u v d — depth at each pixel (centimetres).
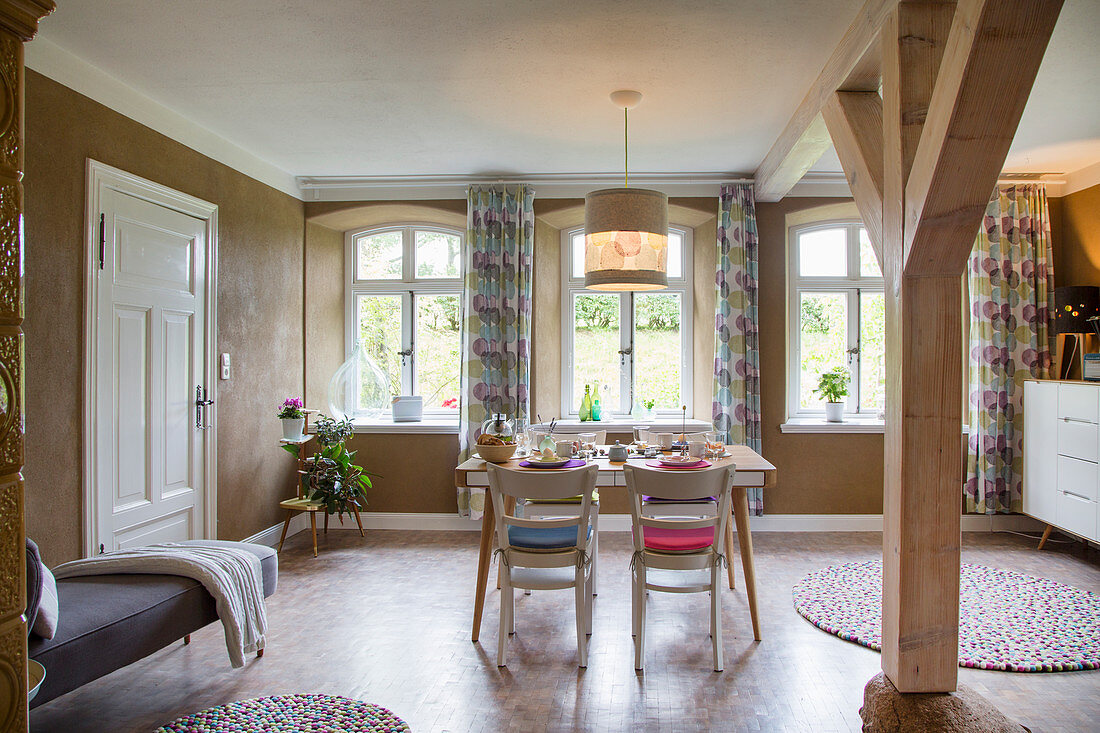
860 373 590
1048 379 524
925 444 249
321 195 575
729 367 548
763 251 562
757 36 317
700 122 431
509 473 308
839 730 259
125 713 273
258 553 332
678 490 304
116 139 368
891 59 261
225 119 428
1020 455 542
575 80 367
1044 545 507
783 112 413
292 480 562
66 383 337
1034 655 321
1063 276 551
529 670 311
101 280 357
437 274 614
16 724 109
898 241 253
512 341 554
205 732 255
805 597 396
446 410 612
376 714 269
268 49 332
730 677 302
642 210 357
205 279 446
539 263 575
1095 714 272
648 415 593
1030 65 192
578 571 315
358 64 348
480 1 287
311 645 339
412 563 478
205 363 446
